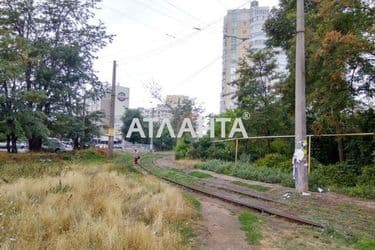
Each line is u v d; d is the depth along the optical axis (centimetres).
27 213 850
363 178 1666
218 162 2638
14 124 2819
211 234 887
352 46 1494
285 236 877
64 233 743
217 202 1367
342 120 1891
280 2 2408
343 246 803
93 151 3700
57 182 1307
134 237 721
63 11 3428
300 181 1543
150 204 1056
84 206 956
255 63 2825
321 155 2236
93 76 3653
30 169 1852
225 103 4894
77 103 3588
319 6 1750
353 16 1554
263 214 1142
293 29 2353
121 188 1293
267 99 2766
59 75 3400
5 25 2941
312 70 1778
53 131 3384
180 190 1623
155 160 3759
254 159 2720
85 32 3566
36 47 3130
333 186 1659
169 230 830
